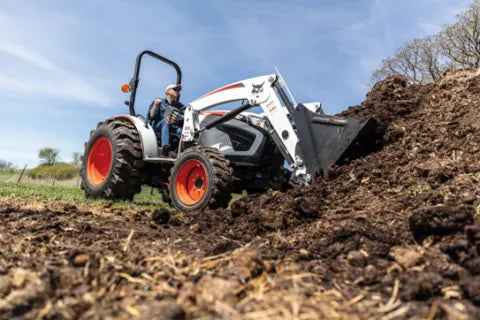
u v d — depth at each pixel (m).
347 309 1.60
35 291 1.68
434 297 1.72
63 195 6.14
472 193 2.75
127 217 4.14
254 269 1.91
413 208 2.85
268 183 5.29
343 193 3.67
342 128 4.12
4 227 2.97
